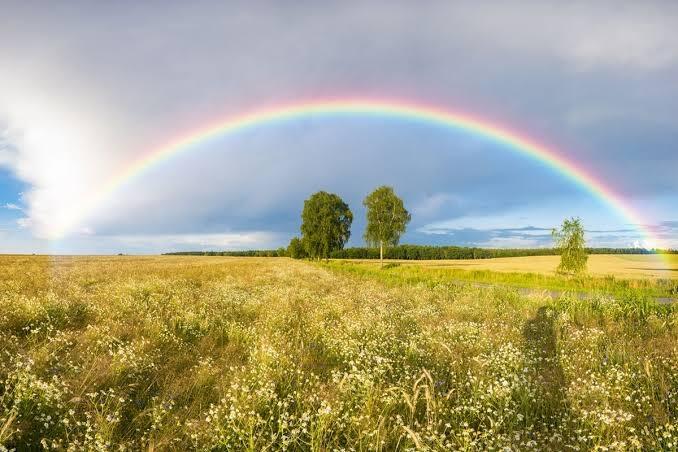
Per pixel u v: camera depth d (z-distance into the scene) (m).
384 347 8.84
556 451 4.80
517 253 138.00
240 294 17.45
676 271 64.19
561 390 6.50
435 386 6.64
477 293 20.81
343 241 92.31
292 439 4.66
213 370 7.23
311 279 29.20
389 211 72.25
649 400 6.19
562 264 36.88
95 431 4.69
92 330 8.98
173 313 12.48
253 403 5.41
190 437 4.92
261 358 7.40
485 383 6.52
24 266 40.06
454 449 4.57
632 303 15.12
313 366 7.78
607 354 8.52
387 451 4.80
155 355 7.95
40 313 10.60
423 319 12.92
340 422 5.29
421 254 143.62
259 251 176.00
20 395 4.99
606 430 5.05
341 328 10.88
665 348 9.55
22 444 4.58
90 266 45.84
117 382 6.47
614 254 128.75
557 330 10.79
